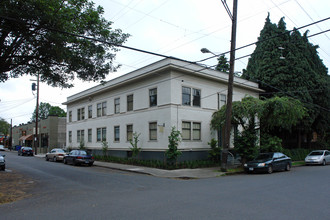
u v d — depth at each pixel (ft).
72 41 44.96
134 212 23.13
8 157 121.08
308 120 92.17
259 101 63.36
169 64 68.90
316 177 48.85
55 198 31.14
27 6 38.01
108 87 93.30
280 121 66.90
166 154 65.26
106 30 48.67
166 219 20.70
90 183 43.27
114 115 92.43
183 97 73.20
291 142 111.45
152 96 76.54
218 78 81.71
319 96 94.63
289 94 89.30
